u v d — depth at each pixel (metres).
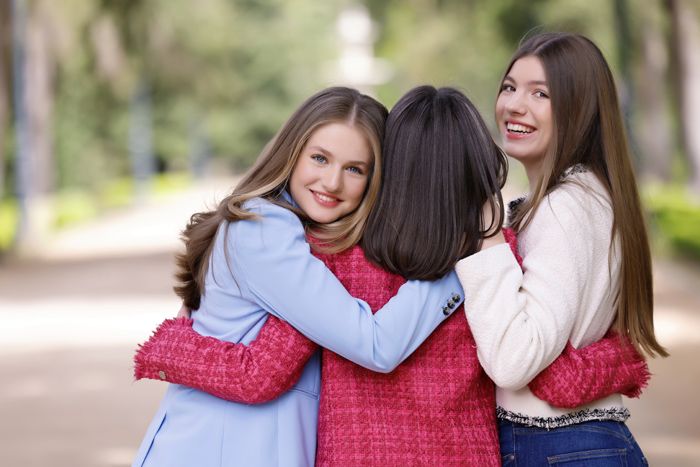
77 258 26.52
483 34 34.69
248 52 63.97
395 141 3.44
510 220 3.77
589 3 30.28
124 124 53.56
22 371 11.18
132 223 39.56
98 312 16.08
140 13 32.72
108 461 7.49
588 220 3.49
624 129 3.72
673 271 20.12
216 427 3.43
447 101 3.46
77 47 32.75
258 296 3.42
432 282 3.38
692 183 28.61
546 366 3.36
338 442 3.38
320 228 3.51
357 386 3.41
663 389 9.77
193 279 3.67
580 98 3.68
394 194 3.40
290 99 70.56
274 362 3.33
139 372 3.48
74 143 45.53
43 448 7.87
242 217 3.44
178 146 71.00
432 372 3.39
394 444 3.35
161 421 3.54
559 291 3.37
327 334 3.31
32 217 30.02
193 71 42.78
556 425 3.46
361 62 68.56
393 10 42.84
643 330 3.64
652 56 31.08
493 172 3.41
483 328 3.30
